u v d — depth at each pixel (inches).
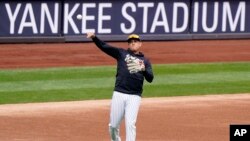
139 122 1994.3
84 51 3297.2
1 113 2075.5
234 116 2102.6
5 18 3314.5
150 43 3535.9
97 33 3472.0
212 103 2300.7
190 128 1929.1
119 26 3506.4
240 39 3750.0
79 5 3435.0
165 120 2027.6
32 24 3361.2
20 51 3230.8
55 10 3395.7
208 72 2913.4
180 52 3385.8
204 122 2011.6
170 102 2300.7
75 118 2028.8
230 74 2876.5
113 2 3486.7
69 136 1808.6
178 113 2129.7
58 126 1921.8
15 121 1971.0
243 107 2245.3
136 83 1583.4
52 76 2736.2
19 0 3324.3
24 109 2138.3
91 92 2436.0
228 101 2340.1
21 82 2596.0
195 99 2362.2
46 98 2316.7
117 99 1588.3
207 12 3681.1
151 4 3558.1
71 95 2375.7
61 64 3029.0
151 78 1603.1
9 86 2512.3
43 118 2020.2
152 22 3567.9
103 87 2529.5
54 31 3405.5
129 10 3518.7
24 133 1828.2
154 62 3147.1
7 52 3196.4
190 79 2738.7
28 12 3351.4
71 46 3376.0
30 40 3358.8
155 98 2365.9
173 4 3607.3
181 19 3627.0
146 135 1840.6
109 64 3061.0
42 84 2564.0
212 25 3693.4
